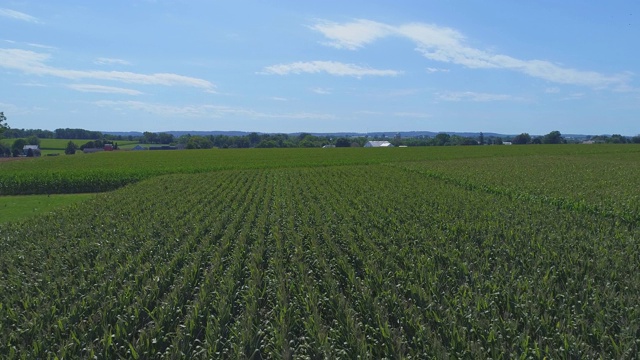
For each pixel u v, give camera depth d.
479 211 20.30
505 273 11.16
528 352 7.39
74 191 41.47
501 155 79.12
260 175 44.28
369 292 9.98
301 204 23.31
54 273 12.11
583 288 9.87
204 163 68.06
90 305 9.84
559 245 13.53
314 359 7.88
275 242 15.48
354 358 7.69
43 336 8.41
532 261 12.01
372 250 13.90
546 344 7.75
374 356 7.93
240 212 21.50
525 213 19.44
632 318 8.34
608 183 30.03
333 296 9.91
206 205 24.77
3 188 39.38
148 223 19.06
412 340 8.11
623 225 17.08
